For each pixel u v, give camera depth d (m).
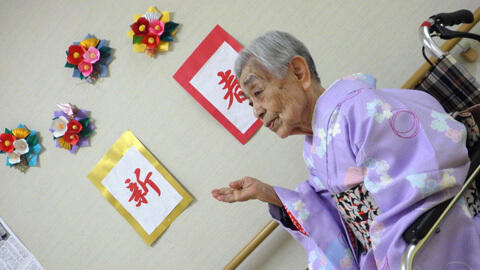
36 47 1.80
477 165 0.83
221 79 1.63
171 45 1.67
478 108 0.90
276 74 0.94
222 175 1.66
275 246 1.63
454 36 1.11
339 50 1.56
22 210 1.85
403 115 0.84
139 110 1.71
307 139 1.09
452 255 0.83
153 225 1.71
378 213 0.93
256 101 0.98
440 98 1.15
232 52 1.62
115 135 1.74
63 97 1.78
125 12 1.71
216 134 1.66
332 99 0.94
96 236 1.77
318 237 1.12
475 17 1.42
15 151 1.80
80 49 1.72
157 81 1.69
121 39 1.72
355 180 0.91
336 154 0.92
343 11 1.55
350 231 1.13
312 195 1.18
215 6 1.63
